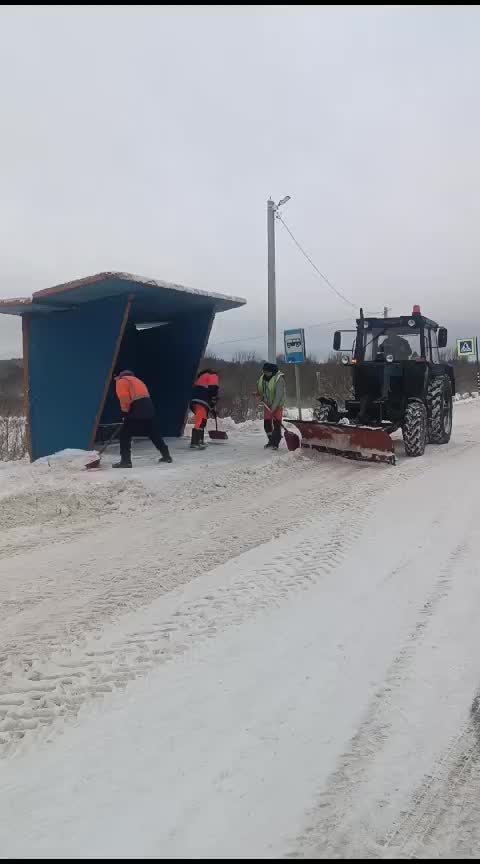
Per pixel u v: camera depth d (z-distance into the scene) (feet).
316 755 8.39
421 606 13.07
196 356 41.57
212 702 9.82
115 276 29.68
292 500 24.50
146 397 31.42
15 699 10.34
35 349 37.78
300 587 14.53
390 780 7.91
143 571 16.88
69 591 15.64
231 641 11.93
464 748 8.48
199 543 19.31
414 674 10.36
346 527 19.74
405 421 34.73
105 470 30.37
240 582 15.15
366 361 37.52
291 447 35.78
